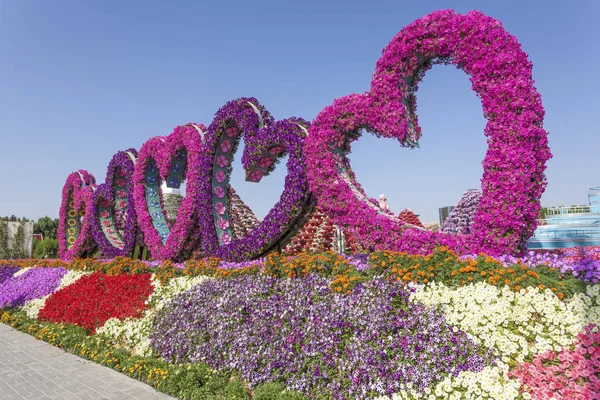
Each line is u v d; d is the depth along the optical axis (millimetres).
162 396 4547
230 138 9875
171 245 10719
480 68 5227
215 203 9859
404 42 5996
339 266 5621
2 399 4777
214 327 5668
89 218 16109
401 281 4727
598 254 6418
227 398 4215
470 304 4102
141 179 12578
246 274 6770
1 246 25781
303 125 7836
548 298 3785
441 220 15320
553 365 3492
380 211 6477
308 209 7883
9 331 8875
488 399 3441
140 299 7867
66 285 10867
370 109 6363
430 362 3840
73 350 6754
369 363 4016
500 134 5062
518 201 4914
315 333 4633
